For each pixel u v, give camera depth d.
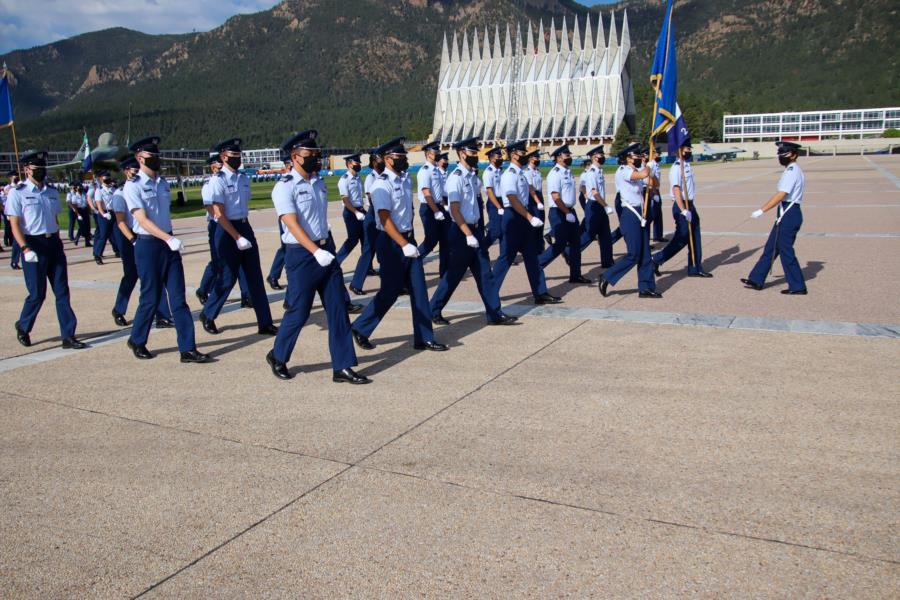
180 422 5.17
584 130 130.38
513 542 3.40
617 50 127.56
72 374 6.55
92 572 3.29
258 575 3.21
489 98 140.50
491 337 7.30
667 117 10.22
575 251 10.24
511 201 8.23
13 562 3.39
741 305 8.38
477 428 4.82
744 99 186.25
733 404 5.08
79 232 20.61
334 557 3.33
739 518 3.54
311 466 4.33
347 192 11.55
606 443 4.49
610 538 3.40
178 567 3.30
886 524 3.44
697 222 10.40
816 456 4.19
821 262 11.27
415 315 6.89
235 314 9.27
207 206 7.85
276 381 6.11
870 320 7.38
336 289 5.97
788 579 3.04
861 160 66.56
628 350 6.59
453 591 3.04
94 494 4.06
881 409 4.88
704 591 2.97
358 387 5.82
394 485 4.03
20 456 4.63
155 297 6.98
